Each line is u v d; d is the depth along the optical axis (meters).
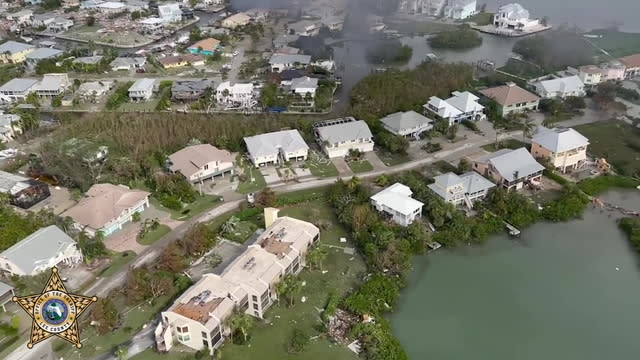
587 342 87.19
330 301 92.69
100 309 86.81
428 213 115.81
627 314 92.75
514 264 104.38
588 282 99.88
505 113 164.38
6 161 141.88
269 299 92.06
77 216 111.31
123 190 119.75
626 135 150.75
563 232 113.25
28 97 180.38
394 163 139.25
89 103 183.00
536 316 92.25
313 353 83.38
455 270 102.88
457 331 89.19
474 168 131.50
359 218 110.62
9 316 90.06
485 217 113.94
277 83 193.25
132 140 142.12
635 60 194.75
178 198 122.81
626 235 111.94
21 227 109.25
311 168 137.50
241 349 84.12
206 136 146.25
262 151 136.38
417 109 165.00
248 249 98.69
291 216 117.88
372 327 86.75
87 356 82.44
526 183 126.94
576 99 166.62
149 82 189.62
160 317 89.75
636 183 127.31
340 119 152.25
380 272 100.00
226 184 130.38
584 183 127.25
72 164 127.81
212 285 89.75
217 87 184.50
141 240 109.75
